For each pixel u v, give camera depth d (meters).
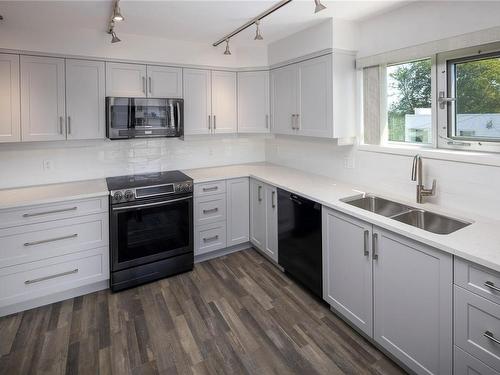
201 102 3.57
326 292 2.56
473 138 2.22
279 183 3.12
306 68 3.08
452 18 2.16
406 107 2.65
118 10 2.15
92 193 2.76
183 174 3.56
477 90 2.16
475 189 2.12
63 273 2.71
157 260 3.10
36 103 2.79
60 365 2.05
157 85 3.30
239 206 3.64
